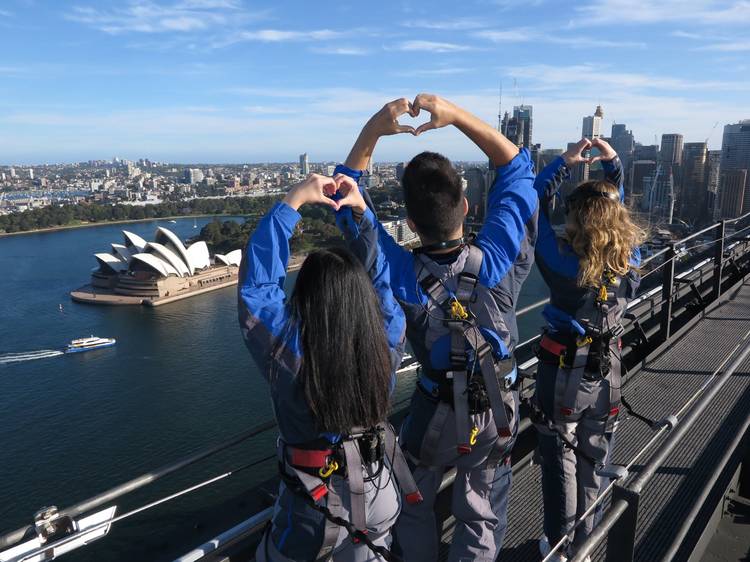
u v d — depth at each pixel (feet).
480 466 6.56
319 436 5.02
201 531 7.20
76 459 99.30
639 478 5.13
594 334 7.75
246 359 148.56
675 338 16.96
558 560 8.00
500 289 6.25
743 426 8.11
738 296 21.09
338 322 4.75
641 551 8.27
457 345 5.99
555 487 8.13
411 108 5.98
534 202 6.63
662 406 12.87
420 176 5.94
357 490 5.03
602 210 7.38
